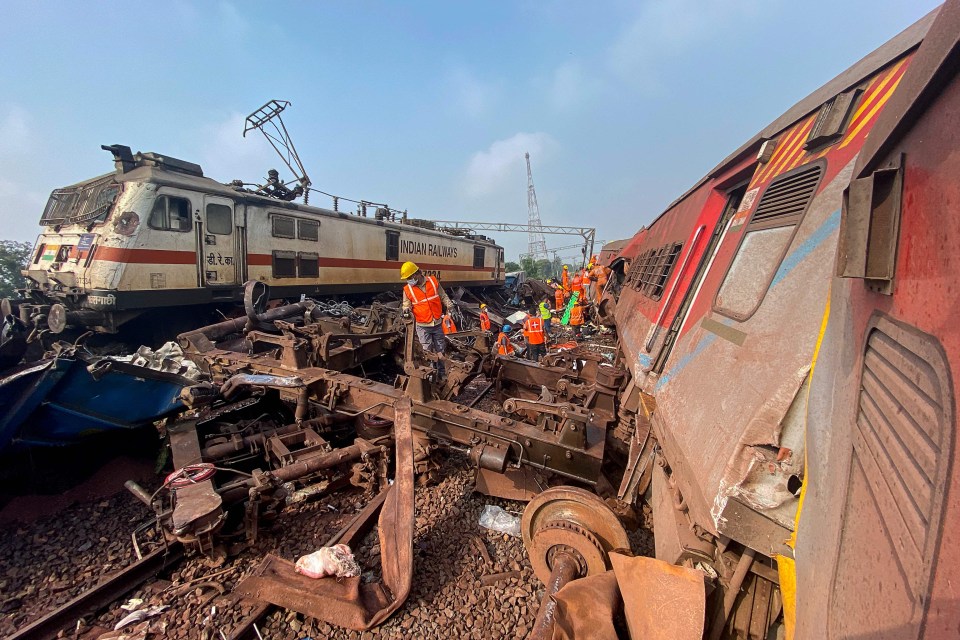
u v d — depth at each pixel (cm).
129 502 384
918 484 68
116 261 693
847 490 98
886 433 83
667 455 211
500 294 2778
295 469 348
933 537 60
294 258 1045
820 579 103
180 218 785
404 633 261
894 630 65
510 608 281
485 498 405
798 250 169
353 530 327
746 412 148
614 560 198
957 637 51
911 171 87
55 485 393
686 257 354
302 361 482
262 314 710
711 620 161
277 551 330
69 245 762
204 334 581
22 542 330
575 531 254
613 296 1084
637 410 359
